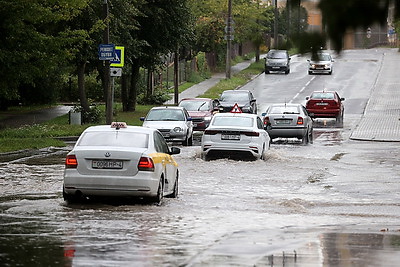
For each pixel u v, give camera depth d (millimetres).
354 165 57562
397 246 23469
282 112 78812
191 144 77875
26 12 74625
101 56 75062
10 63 77250
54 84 130000
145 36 114250
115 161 34469
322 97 105125
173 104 132125
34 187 42344
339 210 34844
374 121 107562
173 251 22859
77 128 87875
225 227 28422
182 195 39906
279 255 21859
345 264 20203
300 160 60312
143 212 32688
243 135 58406
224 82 165000
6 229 27438
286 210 34438
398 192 42250
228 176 49250
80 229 27562
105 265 20562
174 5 114188
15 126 91625
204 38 182250
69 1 77625
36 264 20750
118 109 120375
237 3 174375
